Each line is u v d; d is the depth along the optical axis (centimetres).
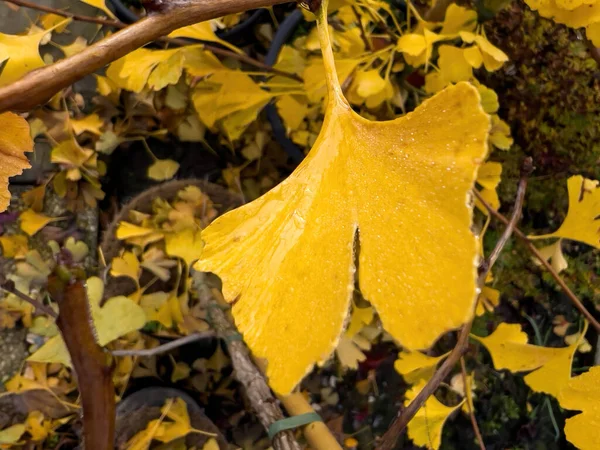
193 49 56
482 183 58
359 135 24
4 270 81
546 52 73
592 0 31
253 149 86
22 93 23
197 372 86
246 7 25
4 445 77
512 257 85
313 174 25
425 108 23
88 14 82
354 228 23
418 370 61
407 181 23
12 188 81
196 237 69
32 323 79
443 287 22
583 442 30
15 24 78
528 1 32
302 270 24
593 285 85
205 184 78
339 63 54
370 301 23
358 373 92
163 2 24
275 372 23
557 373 51
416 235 22
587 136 77
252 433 89
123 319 55
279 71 62
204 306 69
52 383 79
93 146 83
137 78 46
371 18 64
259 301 24
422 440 56
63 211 84
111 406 31
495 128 62
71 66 23
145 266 72
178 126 84
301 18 79
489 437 92
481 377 91
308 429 57
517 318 91
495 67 52
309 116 77
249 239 24
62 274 30
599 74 73
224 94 58
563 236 50
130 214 75
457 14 53
